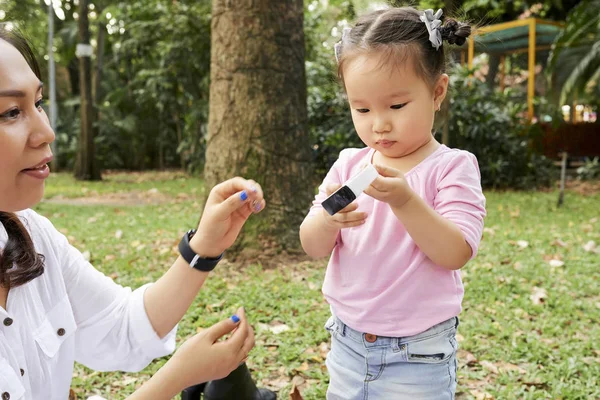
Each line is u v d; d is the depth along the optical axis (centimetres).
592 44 1066
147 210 810
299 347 319
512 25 1204
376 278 167
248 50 464
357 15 181
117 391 281
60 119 1792
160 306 155
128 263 486
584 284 441
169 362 136
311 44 1271
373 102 158
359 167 184
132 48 1423
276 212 474
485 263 493
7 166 118
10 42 128
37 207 833
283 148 475
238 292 406
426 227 150
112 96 1714
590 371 295
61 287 147
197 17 1231
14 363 128
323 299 397
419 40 156
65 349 147
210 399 191
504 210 772
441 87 167
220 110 475
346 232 176
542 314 375
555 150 868
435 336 165
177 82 1384
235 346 140
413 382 165
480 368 304
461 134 1038
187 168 1550
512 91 1200
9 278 131
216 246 150
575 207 796
